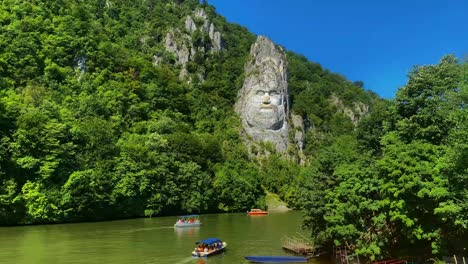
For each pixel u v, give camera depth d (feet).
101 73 532.32
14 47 475.31
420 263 127.54
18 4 545.44
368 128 216.95
